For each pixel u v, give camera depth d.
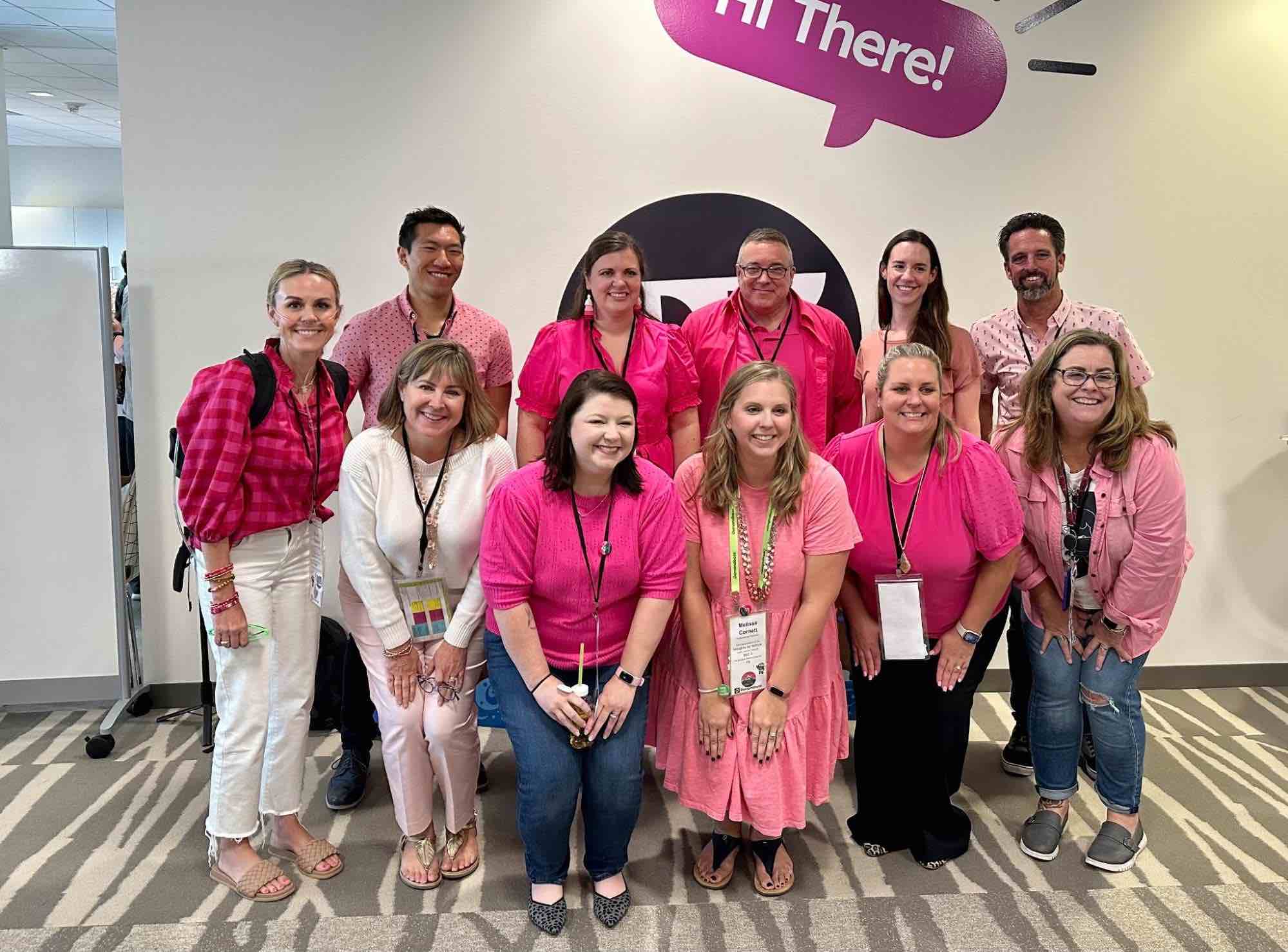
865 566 2.30
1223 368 3.53
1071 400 2.20
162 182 3.16
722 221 3.31
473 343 2.86
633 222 3.29
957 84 3.30
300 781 2.35
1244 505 3.60
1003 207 3.38
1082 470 2.30
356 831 2.53
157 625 3.35
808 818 2.63
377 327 2.83
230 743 2.20
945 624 2.35
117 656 3.23
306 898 2.21
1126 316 3.48
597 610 2.08
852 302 3.39
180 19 3.08
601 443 1.91
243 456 2.07
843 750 2.36
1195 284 3.47
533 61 3.20
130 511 3.56
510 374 3.00
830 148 3.30
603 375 1.98
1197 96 3.37
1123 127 3.37
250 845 2.30
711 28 3.21
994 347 3.03
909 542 2.24
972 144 3.34
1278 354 3.53
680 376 2.67
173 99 3.12
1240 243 3.46
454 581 2.24
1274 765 2.96
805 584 2.17
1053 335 2.96
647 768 2.98
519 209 3.26
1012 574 2.29
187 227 3.19
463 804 2.30
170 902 2.18
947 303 2.95
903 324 2.96
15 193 10.26
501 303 3.30
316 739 3.13
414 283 2.78
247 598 2.17
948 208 3.36
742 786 2.16
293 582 2.27
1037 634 2.45
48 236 10.38
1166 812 2.64
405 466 2.16
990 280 3.42
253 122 3.16
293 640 2.29
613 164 3.26
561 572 2.03
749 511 2.17
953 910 2.17
